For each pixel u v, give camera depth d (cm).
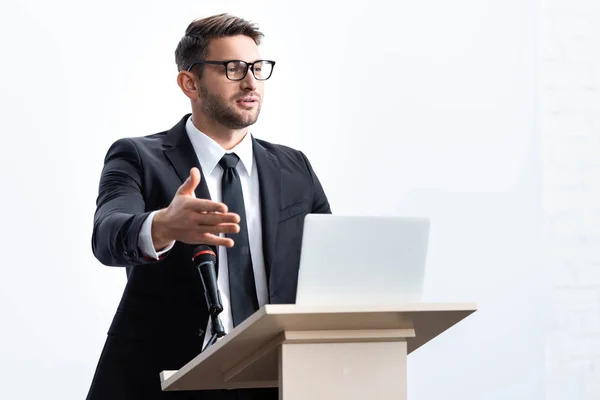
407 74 440
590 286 458
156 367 255
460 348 441
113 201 256
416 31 443
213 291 234
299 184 287
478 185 448
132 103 402
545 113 459
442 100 444
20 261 384
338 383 204
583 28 463
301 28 427
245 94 281
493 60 453
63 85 395
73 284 388
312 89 426
